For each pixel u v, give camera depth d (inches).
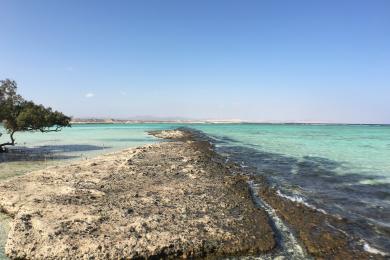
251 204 661.3
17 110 1539.1
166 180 821.2
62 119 1658.5
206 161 1185.4
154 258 451.8
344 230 549.6
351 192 813.9
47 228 497.0
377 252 472.1
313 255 464.8
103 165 1003.9
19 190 702.5
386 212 649.6
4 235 522.0
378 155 1625.2
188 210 597.3
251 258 457.7
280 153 1676.9
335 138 3115.2
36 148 1811.0
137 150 1413.6
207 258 459.2
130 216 552.1
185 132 3595.0
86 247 451.2
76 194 667.4
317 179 976.9
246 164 1255.5
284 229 555.2
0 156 1414.9
